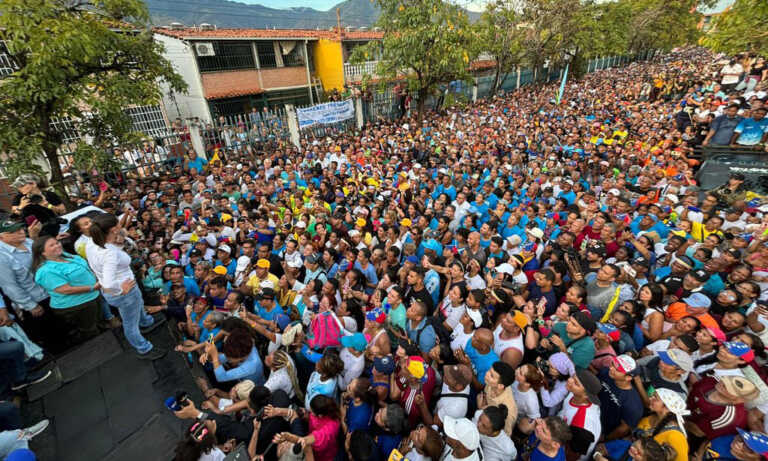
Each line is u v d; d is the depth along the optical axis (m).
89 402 3.91
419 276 5.22
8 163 7.25
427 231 6.98
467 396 3.65
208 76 19.84
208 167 12.93
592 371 3.87
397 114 22.55
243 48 21.08
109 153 10.13
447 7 17.23
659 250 6.49
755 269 5.33
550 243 6.81
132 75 9.34
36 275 4.05
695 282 4.94
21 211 5.10
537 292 5.33
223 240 7.60
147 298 6.18
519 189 10.05
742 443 2.88
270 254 6.77
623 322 4.36
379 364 3.84
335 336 4.45
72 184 10.02
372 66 25.03
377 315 4.23
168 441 3.54
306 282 6.41
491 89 29.55
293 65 23.64
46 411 3.78
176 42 18.88
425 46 17.83
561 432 2.86
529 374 3.44
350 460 3.52
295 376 4.26
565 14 26.83
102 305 4.96
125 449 3.45
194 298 5.38
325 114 17.67
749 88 15.08
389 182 10.83
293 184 10.39
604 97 26.03
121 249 3.99
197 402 4.04
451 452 3.03
